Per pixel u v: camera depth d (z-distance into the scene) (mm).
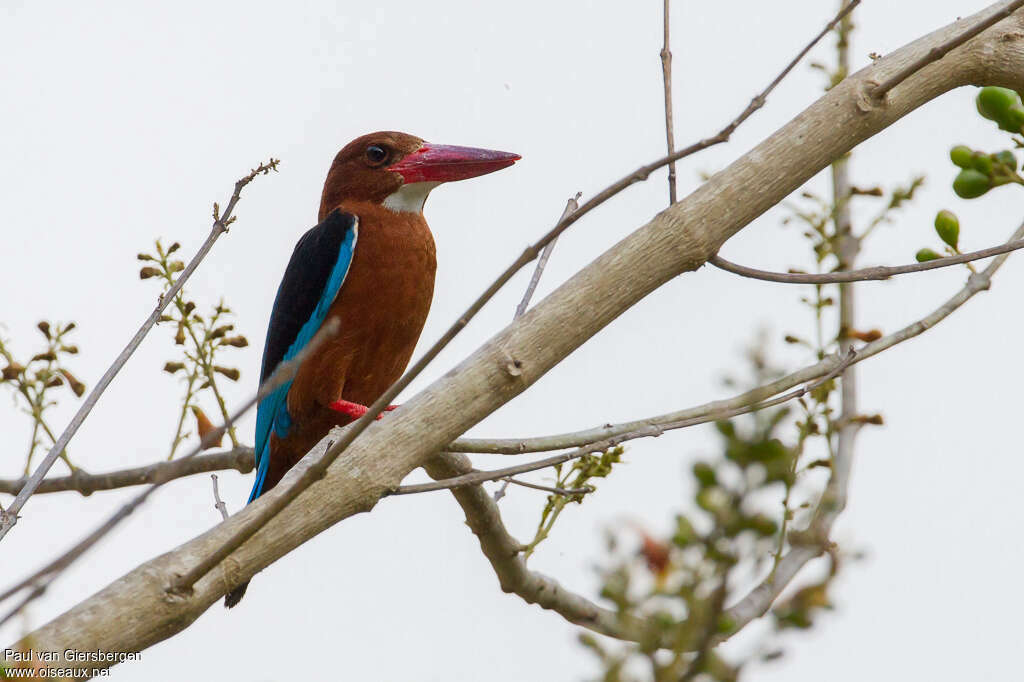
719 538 2850
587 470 7488
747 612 5781
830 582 3305
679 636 2969
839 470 6926
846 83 6379
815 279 6117
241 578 5039
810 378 6941
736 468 2795
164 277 7871
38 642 4523
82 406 6082
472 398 5582
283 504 4656
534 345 5668
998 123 6520
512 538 8469
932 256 6664
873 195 7621
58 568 3734
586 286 5781
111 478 8625
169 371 7891
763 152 6145
